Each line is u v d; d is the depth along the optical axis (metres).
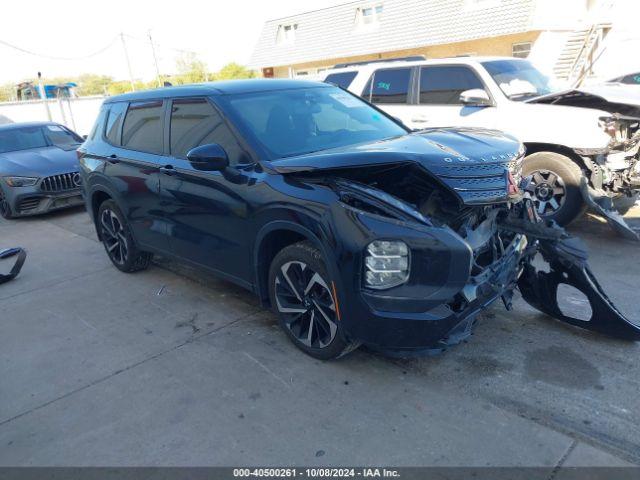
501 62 6.74
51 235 7.57
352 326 3.03
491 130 3.99
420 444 2.64
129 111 5.03
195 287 4.96
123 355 3.77
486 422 2.77
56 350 3.93
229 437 2.80
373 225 2.85
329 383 3.21
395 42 23.39
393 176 3.21
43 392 3.38
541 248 3.62
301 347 3.54
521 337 3.61
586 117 5.43
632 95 5.60
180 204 4.18
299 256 3.29
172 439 2.82
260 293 3.74
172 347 3.81
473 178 2.98
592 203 5.20
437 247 2.78
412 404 2.96
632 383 3.02
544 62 19.61
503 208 3.52
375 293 2.89
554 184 5.62
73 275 5.65
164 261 5.80
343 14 25.69
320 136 3.92
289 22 28.53
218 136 3.87
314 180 3.20
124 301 4.76
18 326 4.42
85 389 3.37
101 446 2.81
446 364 3.33
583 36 18.14
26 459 2.77
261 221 3.44
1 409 3.24
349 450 2.64
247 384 3.27
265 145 3.64
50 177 8.46
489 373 3.21
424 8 22.59
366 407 2.96
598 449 2.53
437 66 6.88
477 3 21.08
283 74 30.03
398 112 7.14
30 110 24.12
